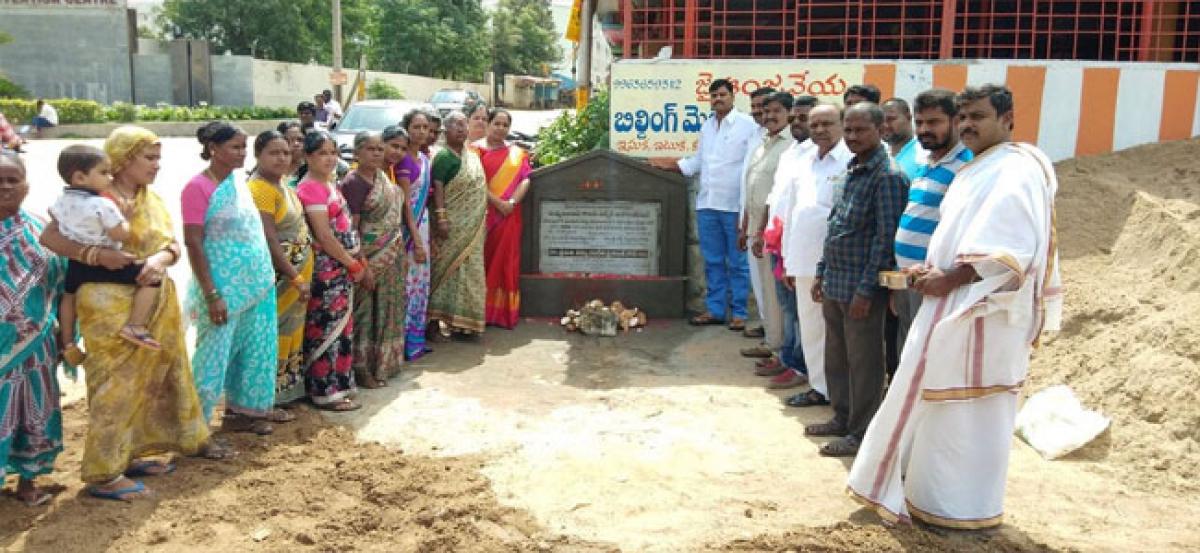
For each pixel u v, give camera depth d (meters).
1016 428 4.92
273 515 3.91
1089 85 7.39
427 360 6.45
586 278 7.59
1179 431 4.49
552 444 4.79
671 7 8.07
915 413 3.72
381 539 3.71
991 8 8.32
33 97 33.56
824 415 5.34
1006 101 3.61
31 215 3.89
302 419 5.14
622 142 7.84
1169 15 7.73
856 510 4.02
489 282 7.33
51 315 3.93
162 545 3.63
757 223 6.43
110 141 3.94
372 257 5.66
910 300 4.57
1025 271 3.49
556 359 6.51
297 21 40.31
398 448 4.74
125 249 3.96
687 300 7.75
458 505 3.99
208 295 4.39
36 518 3.83
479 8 58.62
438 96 30.17
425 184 6.35
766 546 3.64
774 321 6.23
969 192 3.62
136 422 4.08
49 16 33.22
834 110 5.18
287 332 5.13
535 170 7.54
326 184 5.16
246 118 32.62
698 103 7.71
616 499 4.12
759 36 9.52
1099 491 4.21
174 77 34.69
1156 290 5.43
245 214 4.48
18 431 3.87
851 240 4.59
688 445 4.77
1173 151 7.11
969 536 3.74
